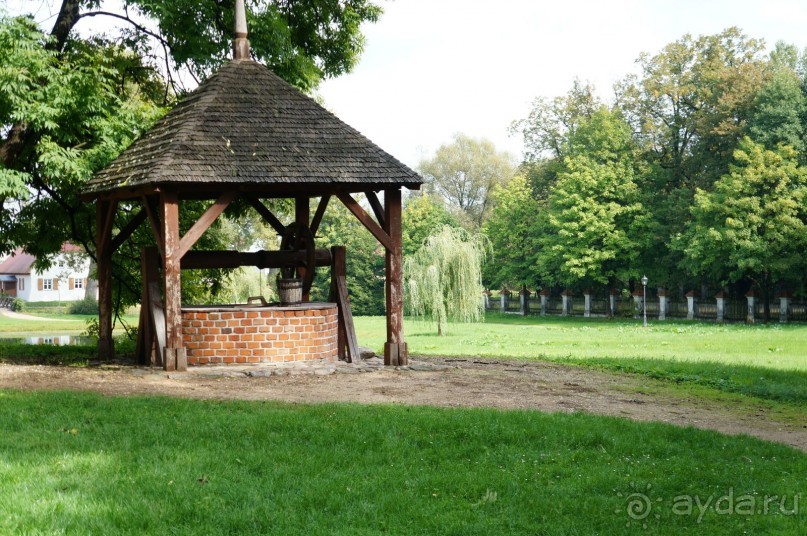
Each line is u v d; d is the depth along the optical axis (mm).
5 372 13664
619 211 55031
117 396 11047
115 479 7086
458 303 39594
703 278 54906
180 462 7672
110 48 20812
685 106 58719
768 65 55531
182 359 13812
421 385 12945
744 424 11289
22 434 8641
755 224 46281
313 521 6293
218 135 14195
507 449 8578
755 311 47344
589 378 15445
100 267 16453
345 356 16219
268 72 15758
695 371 17625
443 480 7395
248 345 14547
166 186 13594
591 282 61250
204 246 22734
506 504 6852
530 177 70188
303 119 15016
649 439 9250
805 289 47625
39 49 16484
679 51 58469
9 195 17047
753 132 49719
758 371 18078
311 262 15961
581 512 6734
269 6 21609
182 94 21766
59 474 7258
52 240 21125
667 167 60000
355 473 7547
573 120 66438
